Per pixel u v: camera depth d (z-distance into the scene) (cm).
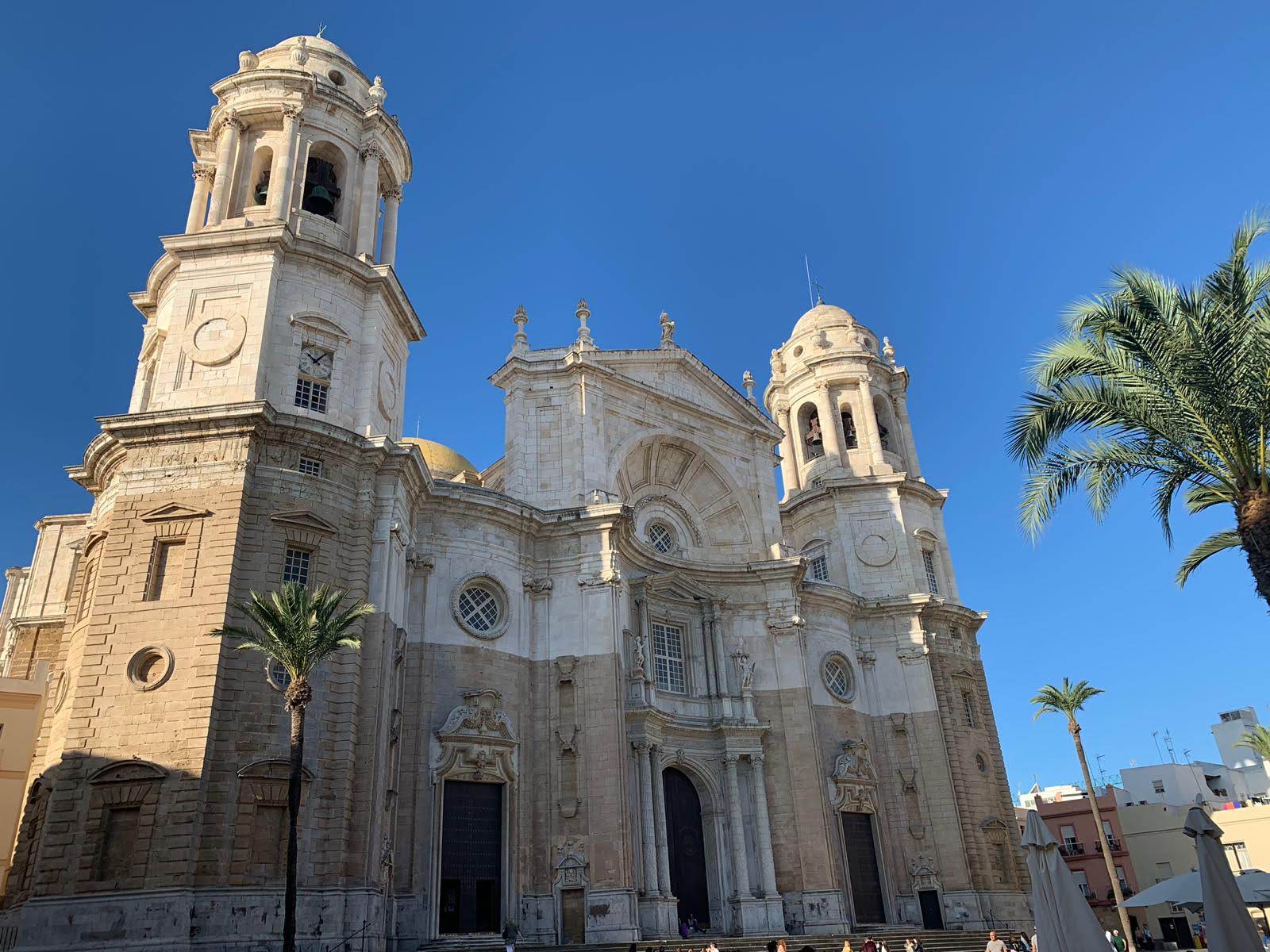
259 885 2534
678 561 4391
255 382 3159
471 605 3625
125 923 2394
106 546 2891
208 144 3903
